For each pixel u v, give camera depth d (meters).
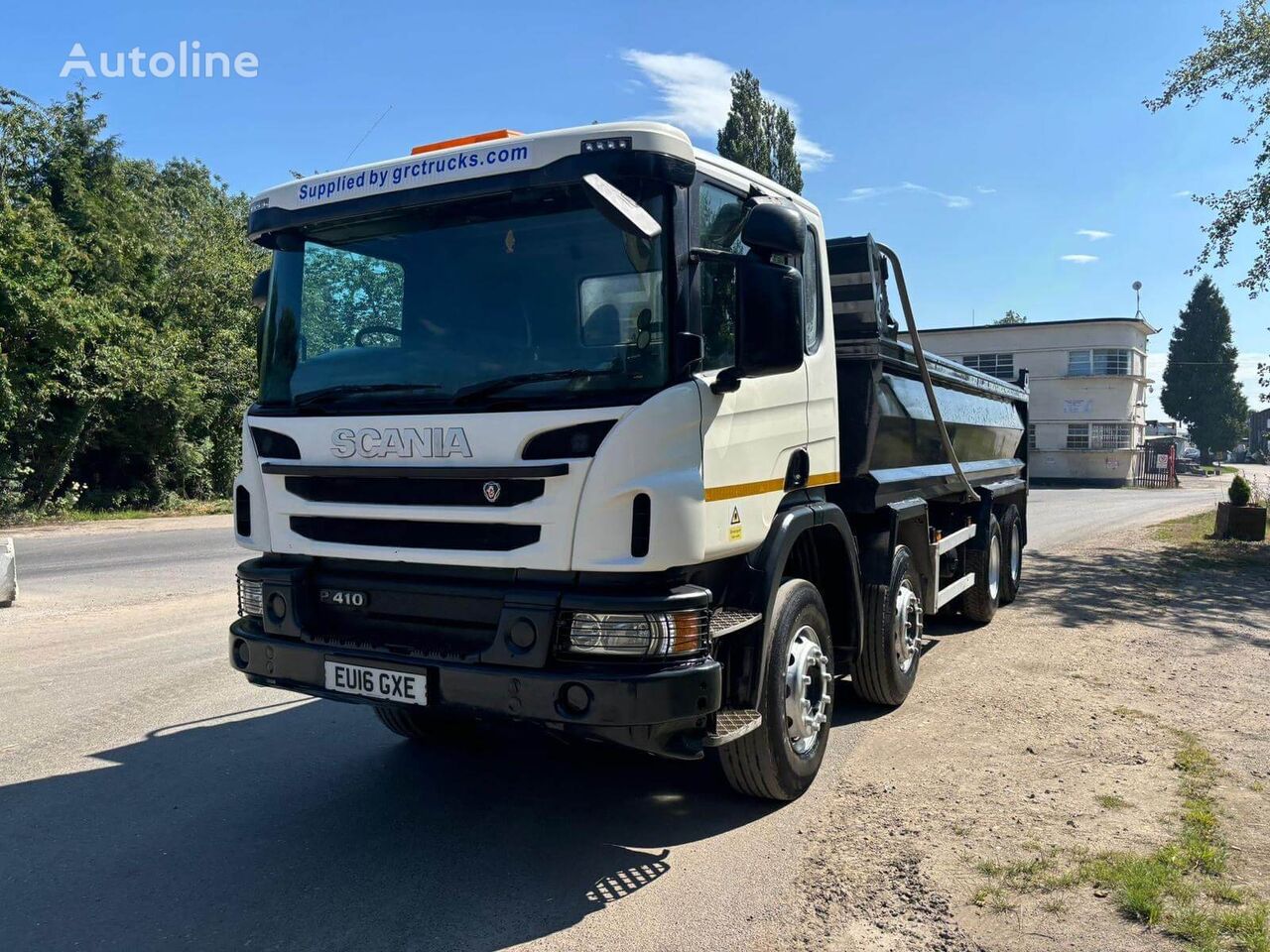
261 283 5.07
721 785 4.93
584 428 3.62
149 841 4.29
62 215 24.98
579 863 4.05
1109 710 6.09
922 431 6.79
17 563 14.54
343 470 4.09
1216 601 10.24
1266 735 5.56
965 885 3.75
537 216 3.92
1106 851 4.00
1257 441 113.25
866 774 5.04
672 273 3.73
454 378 3.97
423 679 3.77
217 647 8.28
